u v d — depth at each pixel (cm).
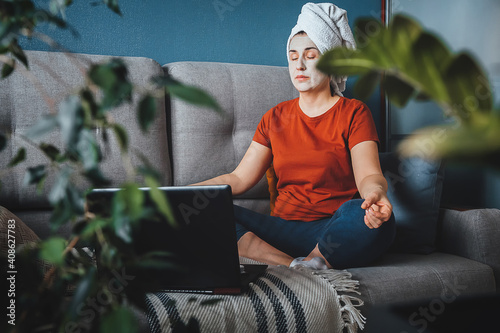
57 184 34
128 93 32
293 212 147
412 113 200
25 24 36
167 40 187
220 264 88
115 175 145
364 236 117
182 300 89
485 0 163
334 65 25
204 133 164
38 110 140
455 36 179
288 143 153
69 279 38
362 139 142
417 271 121
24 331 36
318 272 111
